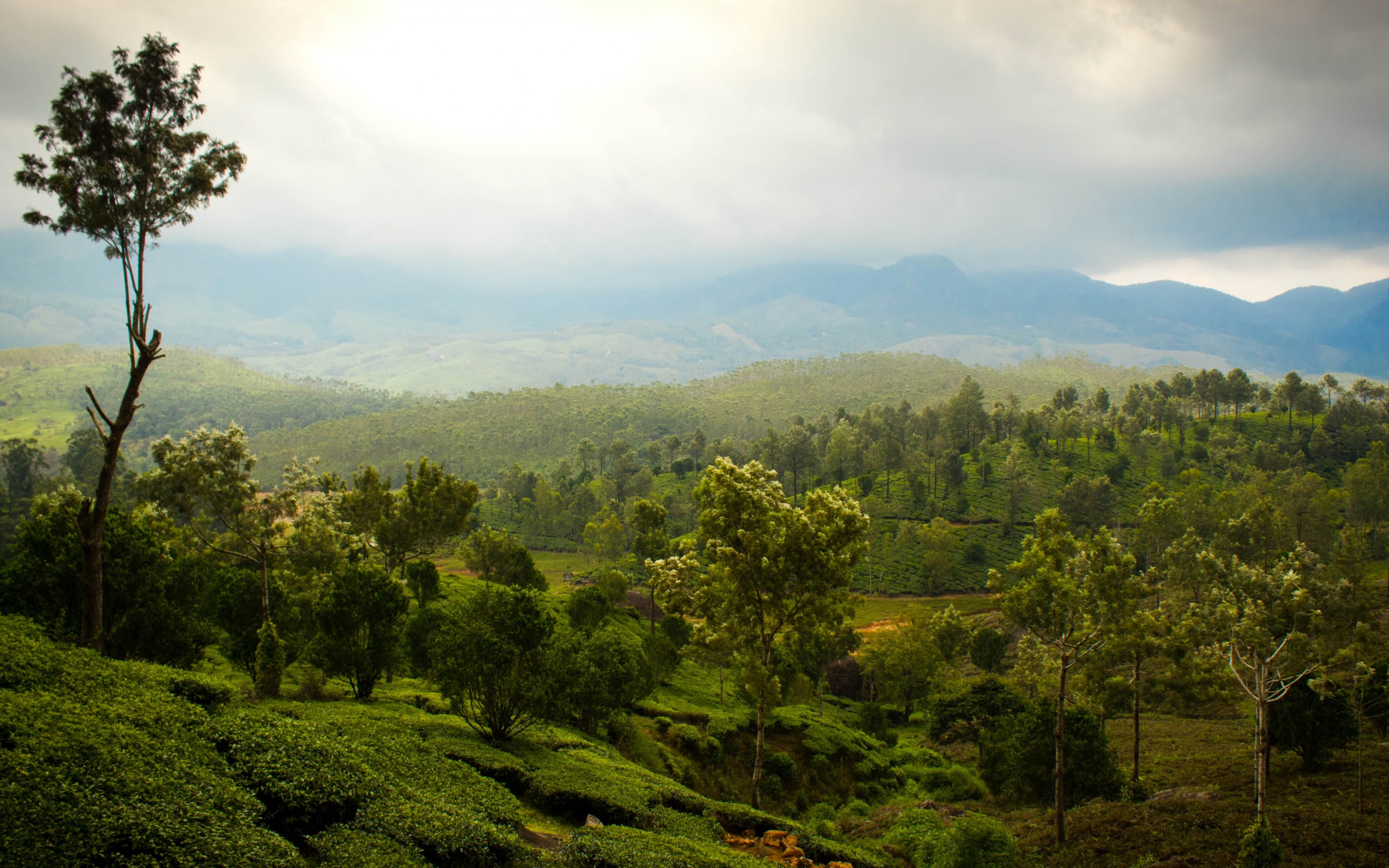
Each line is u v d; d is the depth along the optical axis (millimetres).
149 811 13875
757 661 37531
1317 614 33031
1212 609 35500
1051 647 35344
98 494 27500
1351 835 28156
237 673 40156
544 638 32406
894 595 126875
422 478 61812
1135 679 43156
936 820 36656
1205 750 49812
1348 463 171625
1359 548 98688
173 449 44250
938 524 130625
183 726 19250
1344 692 40500
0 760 13672
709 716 51875
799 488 191250
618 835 21594
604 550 129625
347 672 35562
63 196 26000
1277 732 39656
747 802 42906
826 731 55969
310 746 20266
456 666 30688
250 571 39406
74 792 13586
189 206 28609
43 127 25844
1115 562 33594
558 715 31312
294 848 15203
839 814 44438
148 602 33375
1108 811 34906
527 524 176375
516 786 26562
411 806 18641
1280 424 198875
